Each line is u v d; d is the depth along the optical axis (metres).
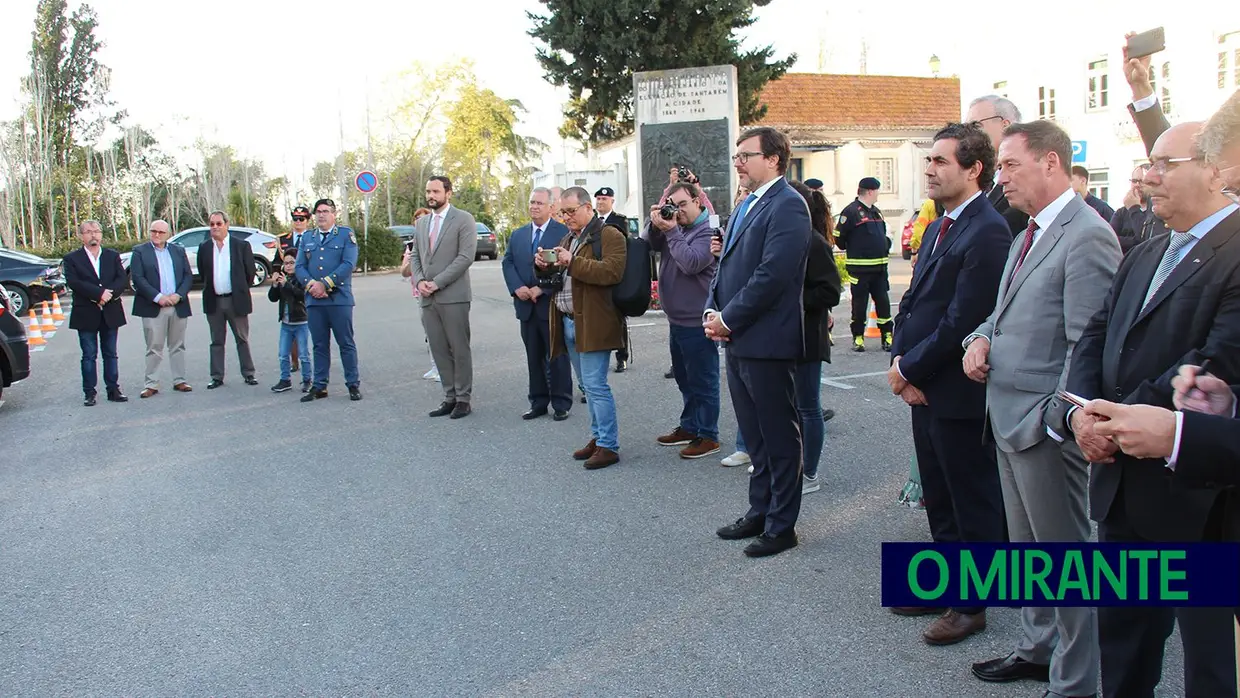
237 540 5.05
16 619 4.12
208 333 14.35
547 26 22.34
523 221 52.12
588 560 4.60
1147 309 2.38
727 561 4.52
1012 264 3.16
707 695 3.30
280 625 3.98
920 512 5.09
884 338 10.39
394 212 48.19
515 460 6.47
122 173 40.03
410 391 9.11
